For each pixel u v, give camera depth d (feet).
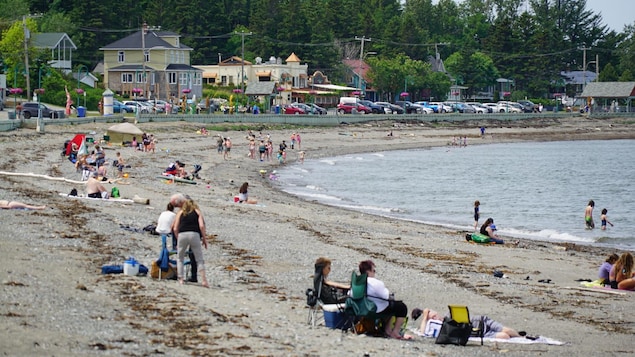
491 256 205.98
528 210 341.82
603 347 119.34
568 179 486.38
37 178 302.86
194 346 99.96
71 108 626.64
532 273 184.44
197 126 623.77
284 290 143.54
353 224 256.32
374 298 115.03
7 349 90.99
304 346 105.29
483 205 353.92
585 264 202.80
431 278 167.73
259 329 111.96
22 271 133.08
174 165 358.84
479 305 145.59
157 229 146.92
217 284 142.31
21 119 494.18
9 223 182.70
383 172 496.64
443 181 455.22
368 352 105.50
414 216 308.60
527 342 119.24
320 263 119.96
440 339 115.55
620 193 417.08
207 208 258.98
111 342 98.07
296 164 522.47
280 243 197.06
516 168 550.36
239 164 480.23
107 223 195.42
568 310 144.15
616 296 157.79
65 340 96.68
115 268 139.95
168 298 124.36
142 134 474.90
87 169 319.06
